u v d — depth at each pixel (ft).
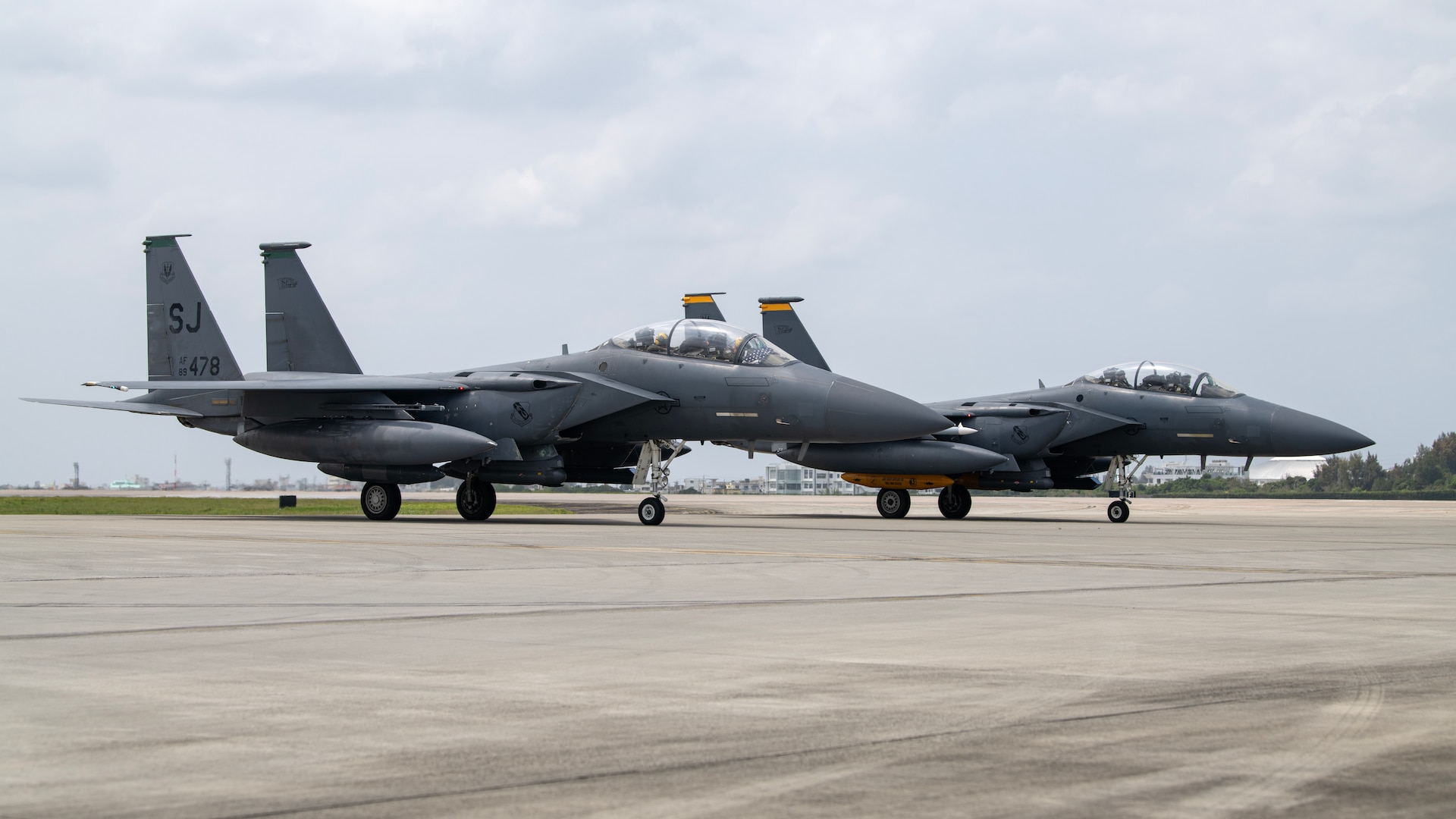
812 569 44.42
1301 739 16.63
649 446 83.35
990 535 70.49
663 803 13.69
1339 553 55.31
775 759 15.58
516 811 13.39
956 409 104.47
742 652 24.00
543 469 84.23
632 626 27.94
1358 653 23.90
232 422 88.38
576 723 17.58
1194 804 13.67
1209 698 19.43
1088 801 13.78
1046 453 102.89
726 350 80.64
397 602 32.76
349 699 19.30
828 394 77.66
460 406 84.74
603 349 84.23
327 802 13.71
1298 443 95.81
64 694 19.70
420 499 183.62
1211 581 39.73
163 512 108.99
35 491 388.57
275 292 98.22
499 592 35.65
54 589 35.91
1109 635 26.32
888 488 101.19
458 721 17.72
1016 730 17.21
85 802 13.67
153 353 94.99
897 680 20.94
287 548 53.83
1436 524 94.79
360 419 85.10
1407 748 16.19
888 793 14.06
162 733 16.93
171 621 28.66
